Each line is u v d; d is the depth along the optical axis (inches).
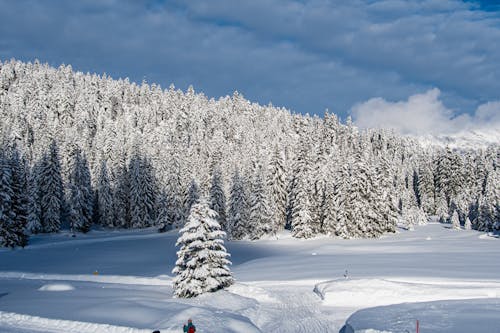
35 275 1581.0
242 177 3048.7
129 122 5167.3
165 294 1113.4
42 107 4960.6
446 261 1524.4
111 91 6530.5
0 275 1617.9
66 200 3282.5
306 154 2915.8
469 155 4734.3
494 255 1697.8
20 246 2393.0
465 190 4131.4
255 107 7121.1
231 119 5910.4
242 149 4471.0
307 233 2669.8
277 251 2224.4
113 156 3932.1
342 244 2331.4
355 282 1080.2
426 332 680.4
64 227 3270.2
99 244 2625.5
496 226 2925.7
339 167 3031.5
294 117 6097.4
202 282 1056.8
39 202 2940.5
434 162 5324.8
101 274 1585.9
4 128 4030.5
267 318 900.0
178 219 3262.8
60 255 2161.7
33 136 4338.1
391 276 1195.9
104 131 4375.0
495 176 3176.7
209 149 4323.3
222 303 965.2
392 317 799.7
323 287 1088.2
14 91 5679.1
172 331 706.8
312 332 795.4
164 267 1748.3
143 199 3444.9
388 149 6973.4
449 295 971.3
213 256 1096.8
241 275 1424.7
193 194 3171.8
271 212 2783.0
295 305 1000.9
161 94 6889.8
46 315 810.8
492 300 918.4
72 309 858.8
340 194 2738.7
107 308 855.7
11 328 754.2
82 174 3196.4
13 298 1031.6
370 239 2598.4
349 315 893.8
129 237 2962.6
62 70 6988.2
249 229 2819.9
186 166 3427.7
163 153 4042.8
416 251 1934.1
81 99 5477.4
